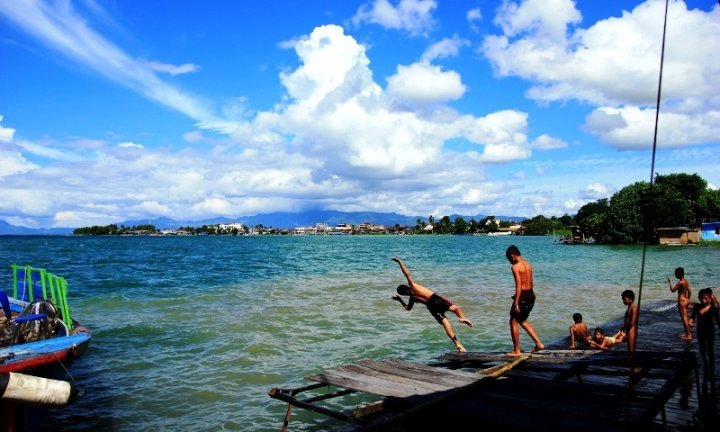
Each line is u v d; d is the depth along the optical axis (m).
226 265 50.47
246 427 8.60
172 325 17.09
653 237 85.31
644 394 6.75
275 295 25.39
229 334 15.62
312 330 16.28
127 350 13.68
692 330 15.37
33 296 15.90
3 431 5.61
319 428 8.52
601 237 96.25
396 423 6.49
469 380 7.47
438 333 15.74
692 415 8.02
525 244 120.88
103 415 9.13
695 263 45.44
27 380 5.32
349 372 8.00
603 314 19.34
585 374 9.18
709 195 91.62
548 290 27.20
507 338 15.04
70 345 9.95
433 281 32.66
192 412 9.28
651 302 22.19
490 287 28.83
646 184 89.38
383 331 16.11
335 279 34.44
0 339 10.27
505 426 5.85
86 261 56.12
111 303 22.69
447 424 6.82
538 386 7.37
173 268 46.03
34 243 131.88
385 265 50.00
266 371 11.77
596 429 5.63
